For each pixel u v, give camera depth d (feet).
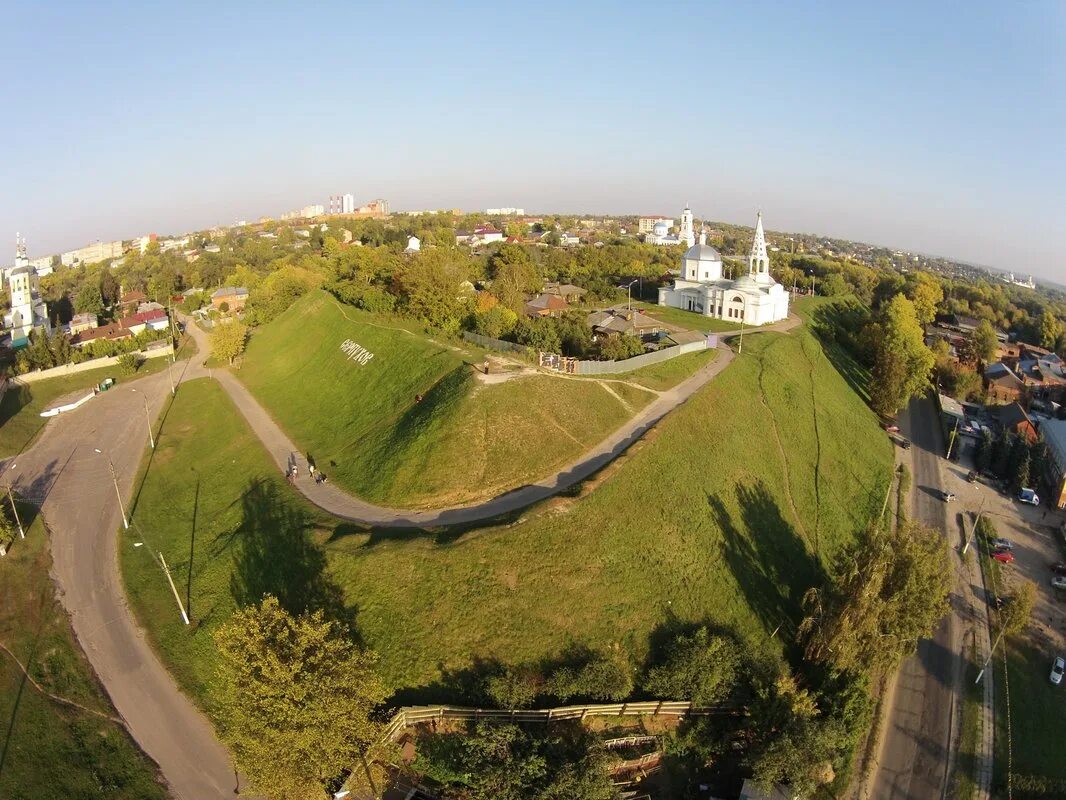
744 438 262.47
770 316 444.55
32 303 513.04
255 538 199.41
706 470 228.02
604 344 307.78
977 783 156.87
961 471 328.29
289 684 117.80
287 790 119.34
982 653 201.77
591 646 162.30
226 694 125.18
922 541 179.01
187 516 230.07
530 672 153.38
